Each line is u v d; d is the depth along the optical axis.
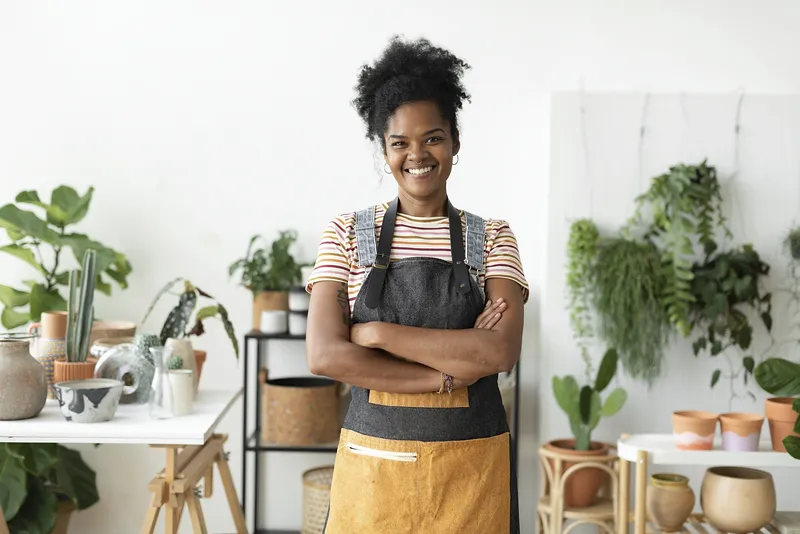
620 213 3.78
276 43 3.91
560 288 3.80
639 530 2.85
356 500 1.82
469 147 3.91
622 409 3.80
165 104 3.92
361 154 3.92
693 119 3.78
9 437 2.48
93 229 3.92
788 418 2.84
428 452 1.80
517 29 3.88
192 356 3.05
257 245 3.95
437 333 1.82
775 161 3.77
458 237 1.90
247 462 3.96
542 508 3.46
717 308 3.57
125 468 3.94
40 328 3.17
